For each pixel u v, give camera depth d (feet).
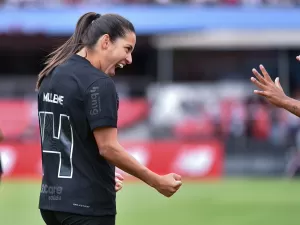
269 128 238.68
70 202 54.24
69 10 281.74
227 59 289.94
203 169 228.63
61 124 55.11
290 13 286.05
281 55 287.28
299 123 238.89
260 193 182.80
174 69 290.15
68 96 54.65
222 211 148.56
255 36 283.59
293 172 230.68
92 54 55.93
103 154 54.08
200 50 289.12
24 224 128.36
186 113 243.81
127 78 289.33
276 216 141.59
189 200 167.12
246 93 251.39
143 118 245.24
